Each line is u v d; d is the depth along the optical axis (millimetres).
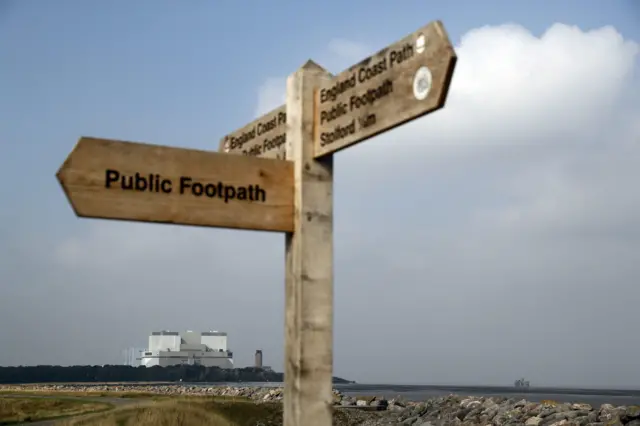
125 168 5543
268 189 5992
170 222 5637
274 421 30859
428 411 38875
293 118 6195
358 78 5598
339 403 47250
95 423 24891
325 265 5953
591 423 27359
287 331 5953
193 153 5773
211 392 93625
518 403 34594
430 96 4816
